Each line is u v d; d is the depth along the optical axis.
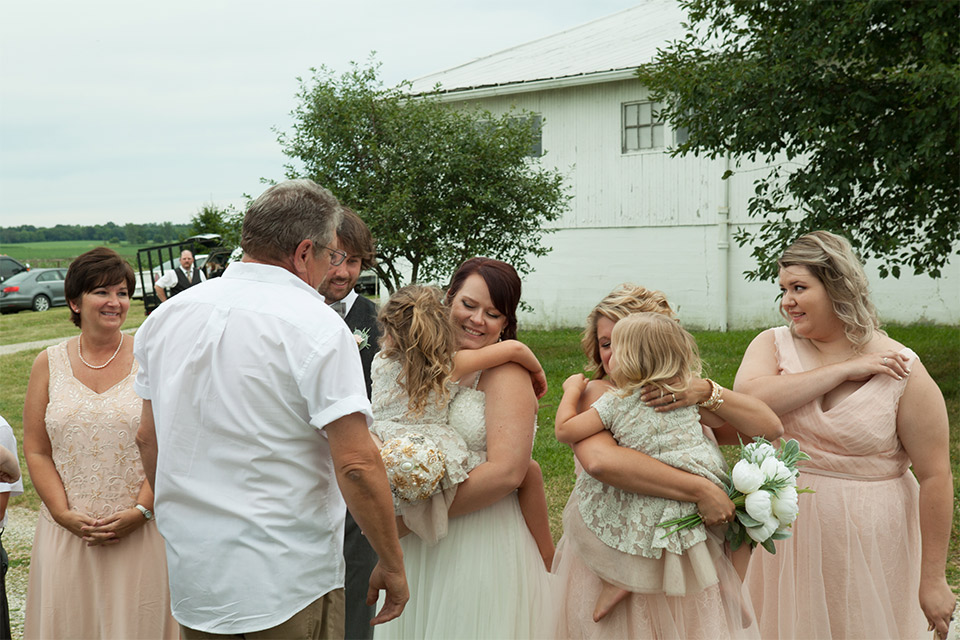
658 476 2.48
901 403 2.65
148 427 2.38
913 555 2.76
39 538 3.16
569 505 2.79
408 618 2.80
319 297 2.26
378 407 2.78
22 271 27.34
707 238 14.62
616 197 15.57
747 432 2.62
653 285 15.31
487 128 12.59
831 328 2.76
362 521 2.17
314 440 2.17
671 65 9.25
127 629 3.04
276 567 2.12
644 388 2.55
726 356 10.95
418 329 2.65
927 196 7.90
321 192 2.30
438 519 2.59
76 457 3.07
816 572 2.71
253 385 2.10
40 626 3.10
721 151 9.03
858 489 2.68
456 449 2.62
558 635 2.78
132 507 3.05
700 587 2.47
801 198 8.73
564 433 2.62
